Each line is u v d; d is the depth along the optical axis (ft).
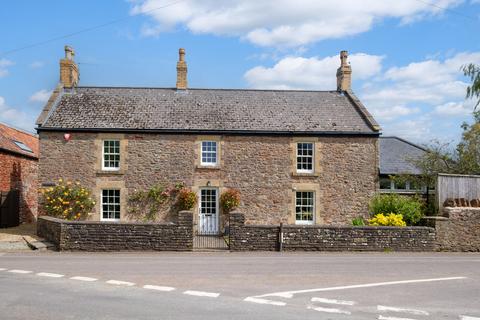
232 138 77.36
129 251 56.44
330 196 77.51
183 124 77.46
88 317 24.77
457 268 43.73
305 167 78.28
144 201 75.97
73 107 79.61
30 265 43.34
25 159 92.48
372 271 41.45
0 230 73.61
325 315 25.95
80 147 75.92
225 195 75.82
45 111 77.10
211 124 77.82
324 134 77.71
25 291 31.24
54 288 32.40
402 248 58.54
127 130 75.92
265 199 77.05
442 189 62.39
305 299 29.91
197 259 49.16
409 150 100.22
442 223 59.41
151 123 77.25
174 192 76.23
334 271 41.24
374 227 58.39
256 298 29.96
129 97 83.05
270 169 77.36
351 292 32.22
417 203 67.05
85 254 53.52
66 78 84.12
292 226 57.82
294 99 85.81
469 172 77.61
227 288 33.14
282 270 41.63
